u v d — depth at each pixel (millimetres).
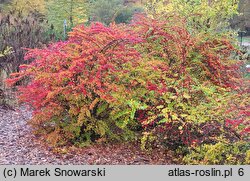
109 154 6172
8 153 6012
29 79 9656
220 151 5613
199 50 7402
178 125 6188
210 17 9586
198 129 5898
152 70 6613
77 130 6465
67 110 6578
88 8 22781
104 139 6477
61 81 6262
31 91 6324
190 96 6215
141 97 6516
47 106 6363
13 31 10719
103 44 6465
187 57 7324
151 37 7344
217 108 5852
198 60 7406
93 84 6094
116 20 24438
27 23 11312
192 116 5746
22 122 7711
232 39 8656
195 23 8984
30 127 7371
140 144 6664
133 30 7719
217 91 7008
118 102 6094
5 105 8586
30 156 5938
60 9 19891
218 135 6117
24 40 10352
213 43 8094
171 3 10820
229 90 6840
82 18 20672
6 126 7402
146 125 6391
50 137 6367
